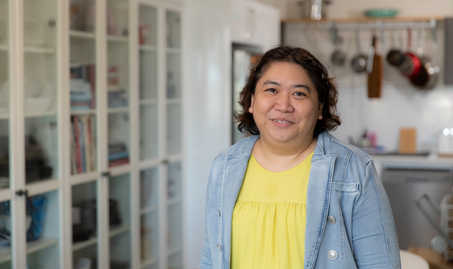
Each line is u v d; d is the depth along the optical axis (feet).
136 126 9.96
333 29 14.88
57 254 8.11
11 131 7.18
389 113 15.83
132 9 9.68
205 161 11.60
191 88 11.60
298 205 3.86
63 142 8.08
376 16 14.75
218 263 4.15
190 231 11.90
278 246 3.83
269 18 13.30
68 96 8.13
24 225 7.45
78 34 8.30
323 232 3.76
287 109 3.79
